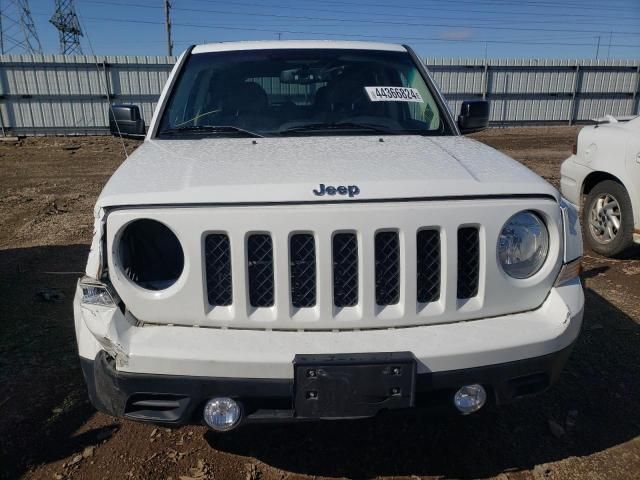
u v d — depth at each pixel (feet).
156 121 10.47
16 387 10.23
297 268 6.79
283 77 11.21
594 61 72.18
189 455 8.53
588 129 18.33
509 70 70.64
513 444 8.82
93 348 6.98
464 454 8.59
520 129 70.49
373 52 12.12
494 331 6.89
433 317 6.95
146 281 7.01
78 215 24.34
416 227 6.76
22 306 13.76
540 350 6.92
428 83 11.71
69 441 8.80
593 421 9.36
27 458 8.41
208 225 6.63
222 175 7.31
